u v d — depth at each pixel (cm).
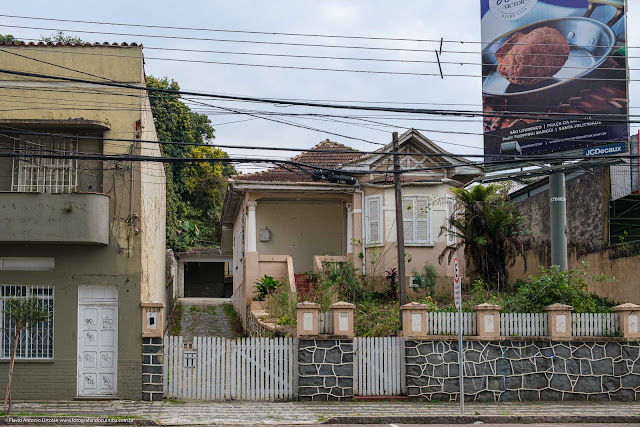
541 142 2520
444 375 1761
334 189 2614
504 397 1773
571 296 1898
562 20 2547
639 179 2388
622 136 2405
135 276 1728
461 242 2484
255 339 1731
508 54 2625
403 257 1845
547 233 3009
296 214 2839
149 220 2047
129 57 1772
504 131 2597
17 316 1495
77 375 1708
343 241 2788
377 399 1730
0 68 1730
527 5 2614
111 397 1697
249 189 2588
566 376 1797
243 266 2700
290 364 1733
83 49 1756
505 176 2566
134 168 1756
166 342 1719
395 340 1769
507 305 1958
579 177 2797
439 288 2481
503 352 1784
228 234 3834
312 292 2319
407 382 1753
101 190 1759
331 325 1762
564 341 1806
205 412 1548
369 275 2519
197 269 4856
